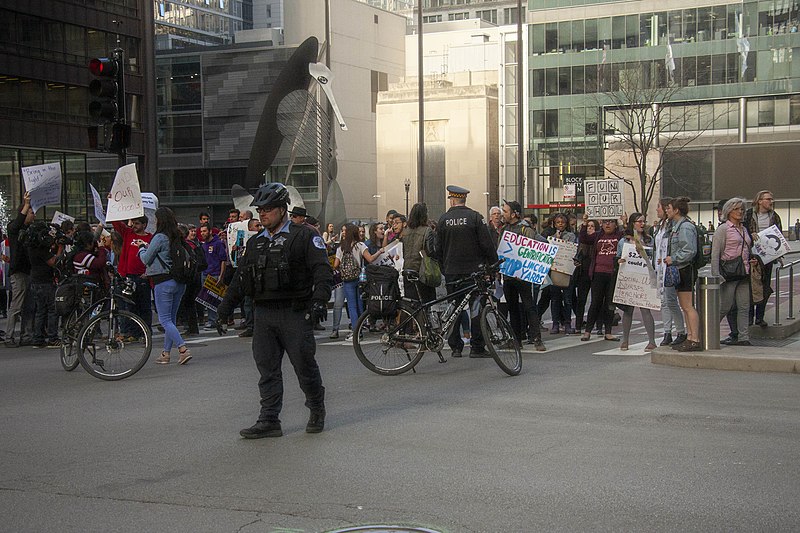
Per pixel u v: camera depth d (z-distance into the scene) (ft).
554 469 20.33
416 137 293.23
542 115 254.27
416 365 38.63
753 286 42.73
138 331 36.32
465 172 286.25
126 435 25.12
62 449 23.57
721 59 231.71
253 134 267.59
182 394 31.94
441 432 24.48
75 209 156.56
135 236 45.42
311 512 17.56
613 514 16.98
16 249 49.85
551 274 49.73
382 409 28.14
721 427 24.53
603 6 245.24
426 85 290.76
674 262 37.11
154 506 18.29
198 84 273.13
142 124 170.19
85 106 155.84
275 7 397.19
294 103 91.15
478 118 284.20
